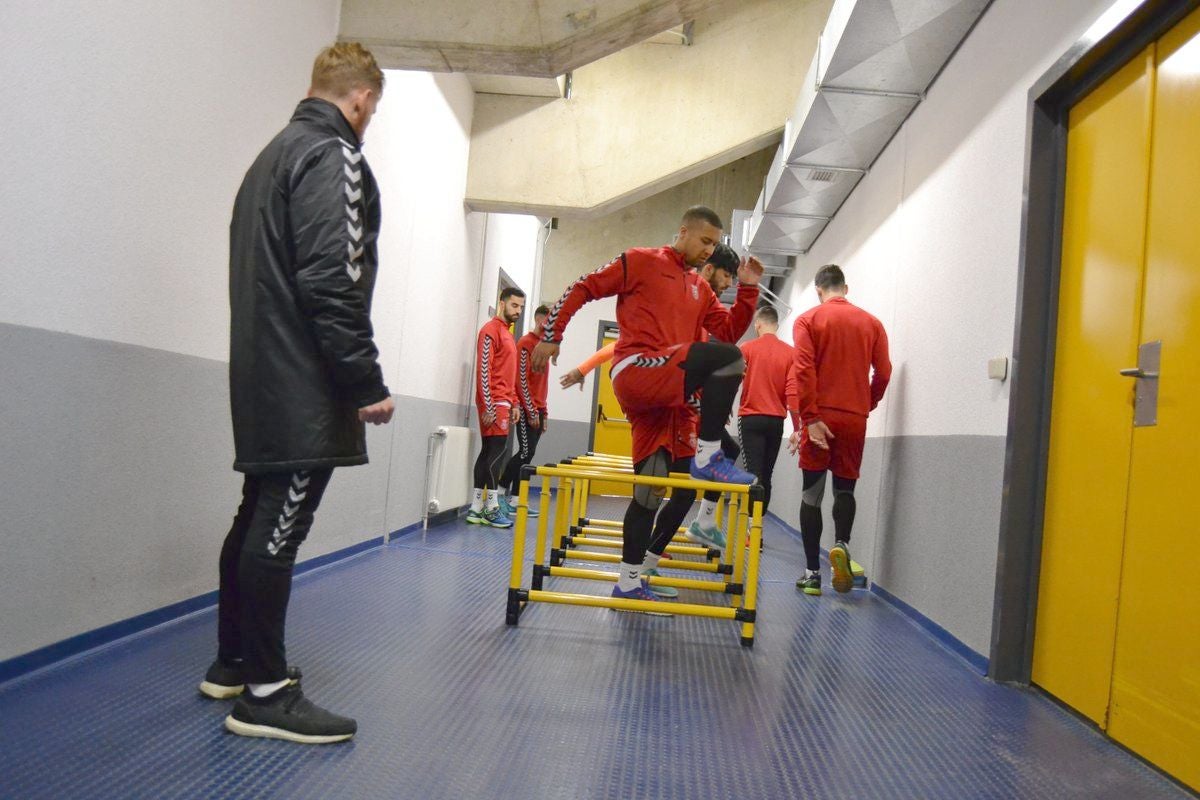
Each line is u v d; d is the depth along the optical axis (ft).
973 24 11.97
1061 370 8.95
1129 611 7.14
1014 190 9.86
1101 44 7.96
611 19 10.46
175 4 7.65
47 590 6.68
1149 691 6.73
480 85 18.44
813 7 19.04
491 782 5.44
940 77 13.43
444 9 10.71
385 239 13.56
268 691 5.86
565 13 10.51
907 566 12.85
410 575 12.69
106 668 6.91
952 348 11.59
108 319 7.14
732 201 34.22
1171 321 6.87
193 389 8.61
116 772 5.08
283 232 5.80
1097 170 8.48
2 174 5.79
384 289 13.78
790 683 8.46
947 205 12.48
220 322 9.07
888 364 13.78
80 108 6.52
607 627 10.36
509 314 19.85
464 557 14.82
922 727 7.35
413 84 14.40
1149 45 7.55
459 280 19.22
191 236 8.31
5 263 5.91
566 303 9.59
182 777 5.10
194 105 8.11
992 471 9.70
